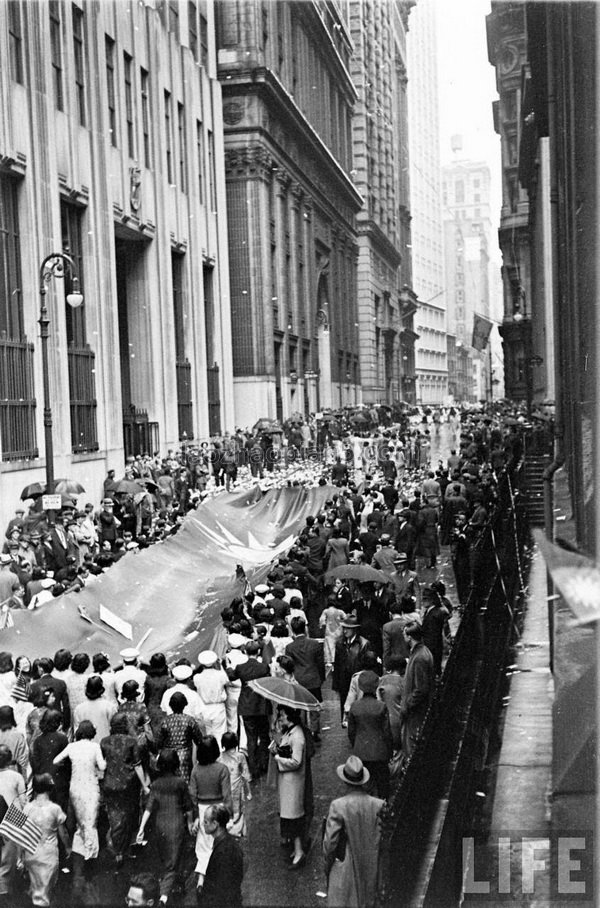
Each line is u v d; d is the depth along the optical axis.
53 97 28.00
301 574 16.98
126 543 21.23
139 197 36.12
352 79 97.69
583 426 10.50
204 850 8.61
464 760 9.00
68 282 29.81
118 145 34.34
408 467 39.41
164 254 39.12
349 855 7.12
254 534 23.95
